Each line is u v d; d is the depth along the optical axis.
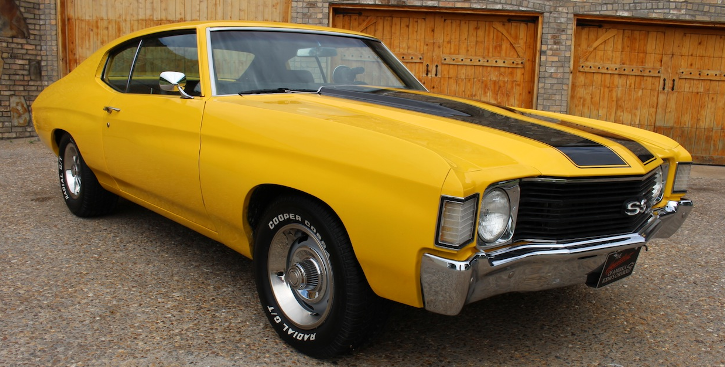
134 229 4.66
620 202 2.70
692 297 3.73
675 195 3.23
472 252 2.27
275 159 2.76
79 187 4.75
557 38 10.02
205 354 2.76
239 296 3.45
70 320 3.05
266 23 3.90
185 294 3.45
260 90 3.46
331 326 2.62
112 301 3.31
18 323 3.00
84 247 4.20
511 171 2.37
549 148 2.63
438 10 9.98
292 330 2.82
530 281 2.50
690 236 5.20
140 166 3.74
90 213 4.81
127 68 4.20
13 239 4.32
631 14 9.98
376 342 2.95
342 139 2.55
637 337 3.13
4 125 10.07
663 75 10.31
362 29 10.20
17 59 10.09
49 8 10.23
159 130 3.52
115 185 4.28
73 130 4.51
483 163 2.35
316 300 2.74
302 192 2.74
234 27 3.69
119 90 4.20
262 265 2.95
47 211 5.11
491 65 10.27
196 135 3.23
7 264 3.81
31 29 10.20
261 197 3.03
